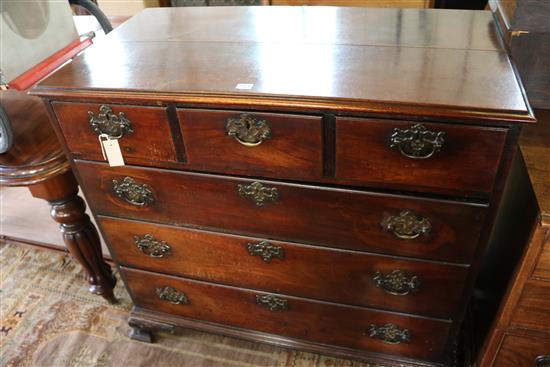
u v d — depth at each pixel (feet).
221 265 3.74
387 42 3.18
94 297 5.14
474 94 2.52
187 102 2.77
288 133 2.75
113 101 2.91
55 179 3.85
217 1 6.47
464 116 2.41
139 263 4.02
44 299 5.15
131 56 3.28
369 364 4.30
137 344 4.64
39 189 3.91
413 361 3.94
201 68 3.03
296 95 2.62
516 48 3.09
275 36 3.42
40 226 5.74
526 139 3.13
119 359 4.52
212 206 3.33
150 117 2.93
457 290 3.27
